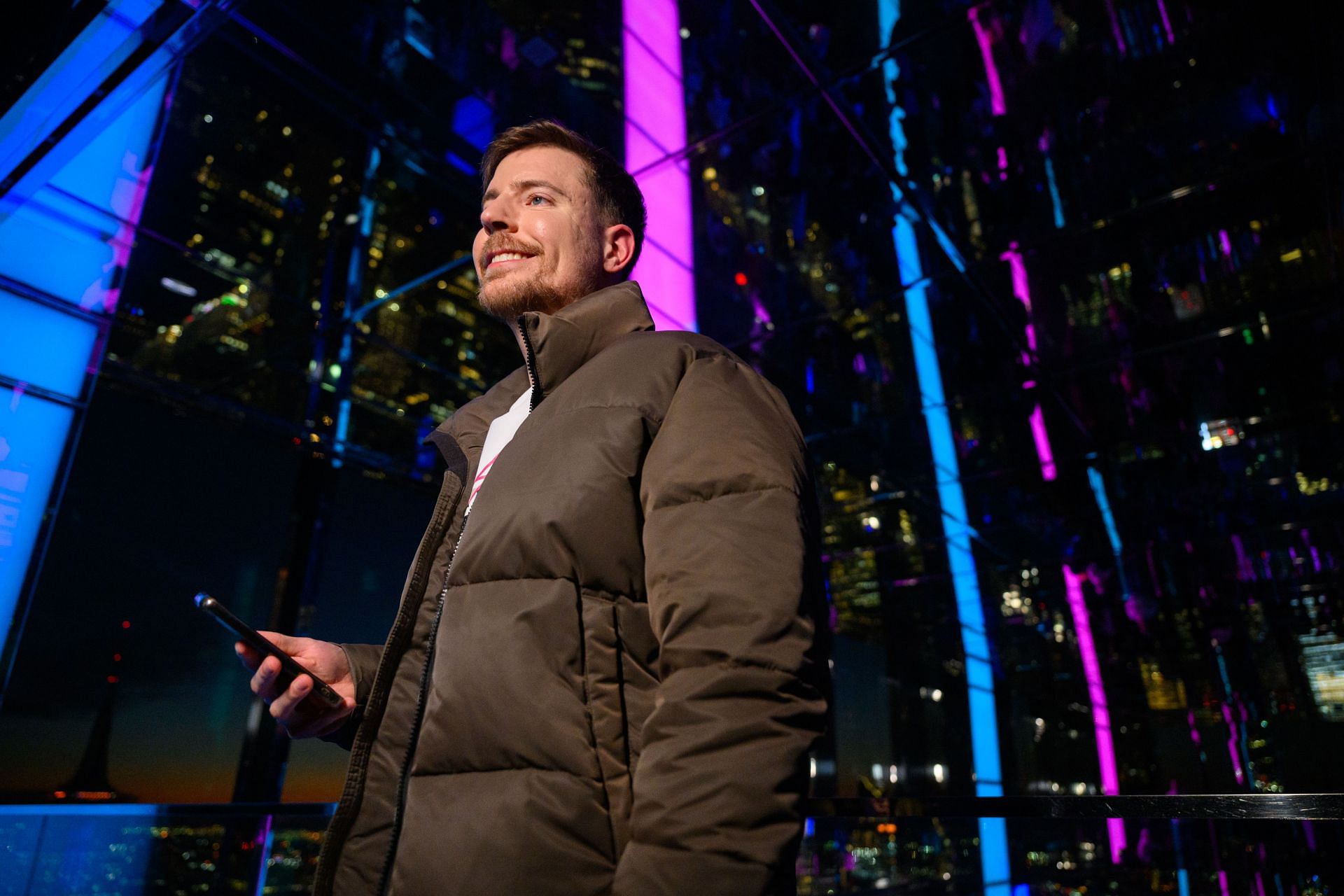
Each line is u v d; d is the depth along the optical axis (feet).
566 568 2.24
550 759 2.01
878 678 21.31
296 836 6.54
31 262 9.95
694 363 2.61
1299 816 3.45
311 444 15.83
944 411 14.46
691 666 1.87
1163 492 16.67
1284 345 12.00
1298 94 7.99
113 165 8.79
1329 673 16.48
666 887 1.64
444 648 2.32
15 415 10.12
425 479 17.46
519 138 3.95
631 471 2.36
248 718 14.56
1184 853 3.57
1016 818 4.11
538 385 2.90
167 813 6.29
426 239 11.06
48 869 5.80
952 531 19.29
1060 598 19.71
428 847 2.03
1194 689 17.65
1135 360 12.64
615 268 3.82
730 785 1.71
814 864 4.69
